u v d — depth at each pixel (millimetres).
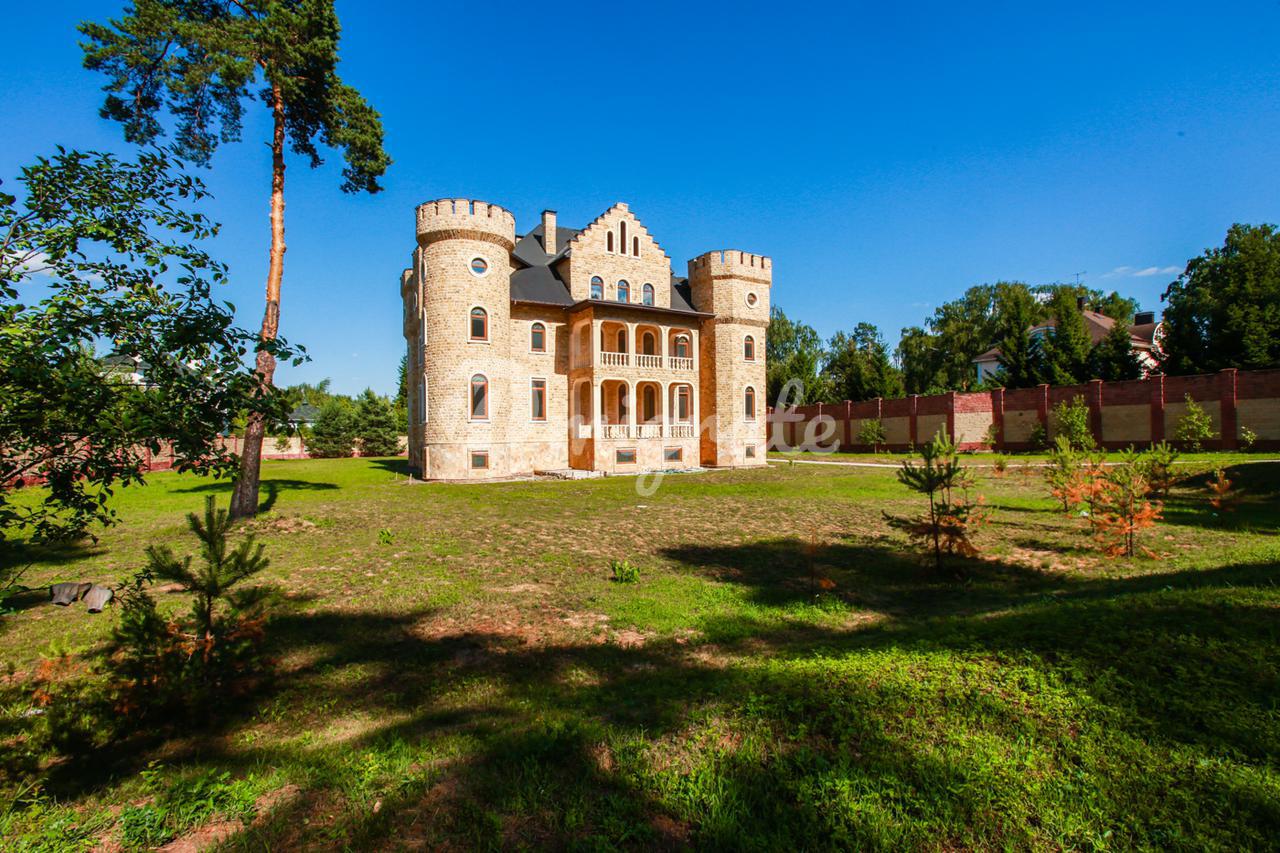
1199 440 32781
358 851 3396
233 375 5180
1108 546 11258
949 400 43562
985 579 10086
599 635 7613
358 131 21125
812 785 3691
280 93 19781
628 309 33250
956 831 3246
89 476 4883
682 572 10898
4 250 4562
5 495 4883
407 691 6012
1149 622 5504
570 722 4852
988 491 21938
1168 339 41750
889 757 3848
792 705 4594
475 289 30000
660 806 3701
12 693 5797
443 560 11969
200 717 5340
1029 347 47000
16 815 3869
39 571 11469
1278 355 36469
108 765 4648
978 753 3820
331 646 7359
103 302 4703
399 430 60875
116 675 5266
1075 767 3623
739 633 7555
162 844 3576
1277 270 37688
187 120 19344
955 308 77875
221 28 18328
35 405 4410
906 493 22375
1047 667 4824
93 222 4773
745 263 37188
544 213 37781
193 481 30234
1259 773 3338
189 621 6137
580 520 17016
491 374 30344
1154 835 3051
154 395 4844
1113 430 37594
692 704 5020
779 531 15031
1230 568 8664
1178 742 3703
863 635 7148
